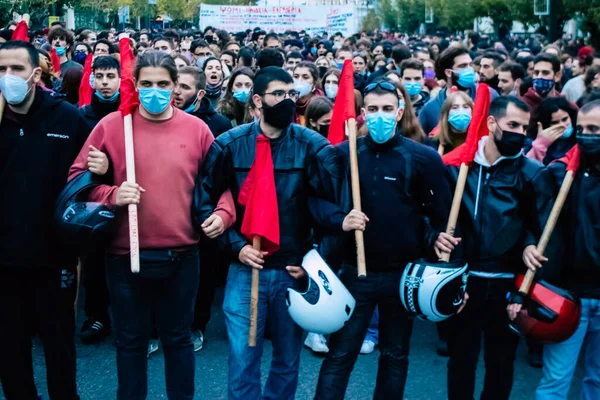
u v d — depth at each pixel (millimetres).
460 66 6227
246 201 3629
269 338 5594
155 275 3764
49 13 21656
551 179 3729
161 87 3662
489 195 3748
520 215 3750
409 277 3609
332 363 3742
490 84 7891
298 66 6473
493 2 30359
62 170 3816
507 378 3846
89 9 30359
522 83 7477
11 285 3771
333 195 3703
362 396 4703
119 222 3717
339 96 3994
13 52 3621
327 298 3514
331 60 12016
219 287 6910
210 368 5113
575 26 29375
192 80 5480
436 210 3729
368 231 3709
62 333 3875
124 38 3775
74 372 3969
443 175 3725
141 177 3729
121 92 3707
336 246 3736
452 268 3566
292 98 3625
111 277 3795
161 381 4898
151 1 30172
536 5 17766
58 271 3842
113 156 3744
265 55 7320
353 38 14828
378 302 3777
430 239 3729
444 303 3562
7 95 3598
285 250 3703
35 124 3752
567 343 3705
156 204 3732
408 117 4875
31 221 3719
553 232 3750
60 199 3654
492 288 3756
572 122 5340
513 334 3811
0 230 3721
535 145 5441
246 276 3738
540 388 3781
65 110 3854
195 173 3834
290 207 3686
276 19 23219
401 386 3758
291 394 3811
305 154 3699
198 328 5402
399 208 3695
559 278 3799
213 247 4281
